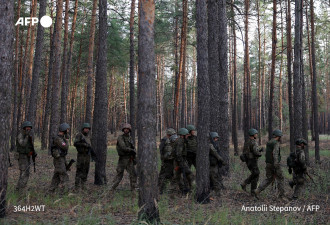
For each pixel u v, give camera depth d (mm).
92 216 5395
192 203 6859
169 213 5996
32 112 14703
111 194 7453
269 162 7723
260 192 8398
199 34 7340
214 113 9953
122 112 48812
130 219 5430
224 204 7004
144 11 5320
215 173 7887
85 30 24281
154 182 5121
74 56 25719
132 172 7617
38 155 16219
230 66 29422
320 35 26734
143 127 5164
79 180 7777
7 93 5383
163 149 8055
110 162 14633
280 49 27375
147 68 5227
